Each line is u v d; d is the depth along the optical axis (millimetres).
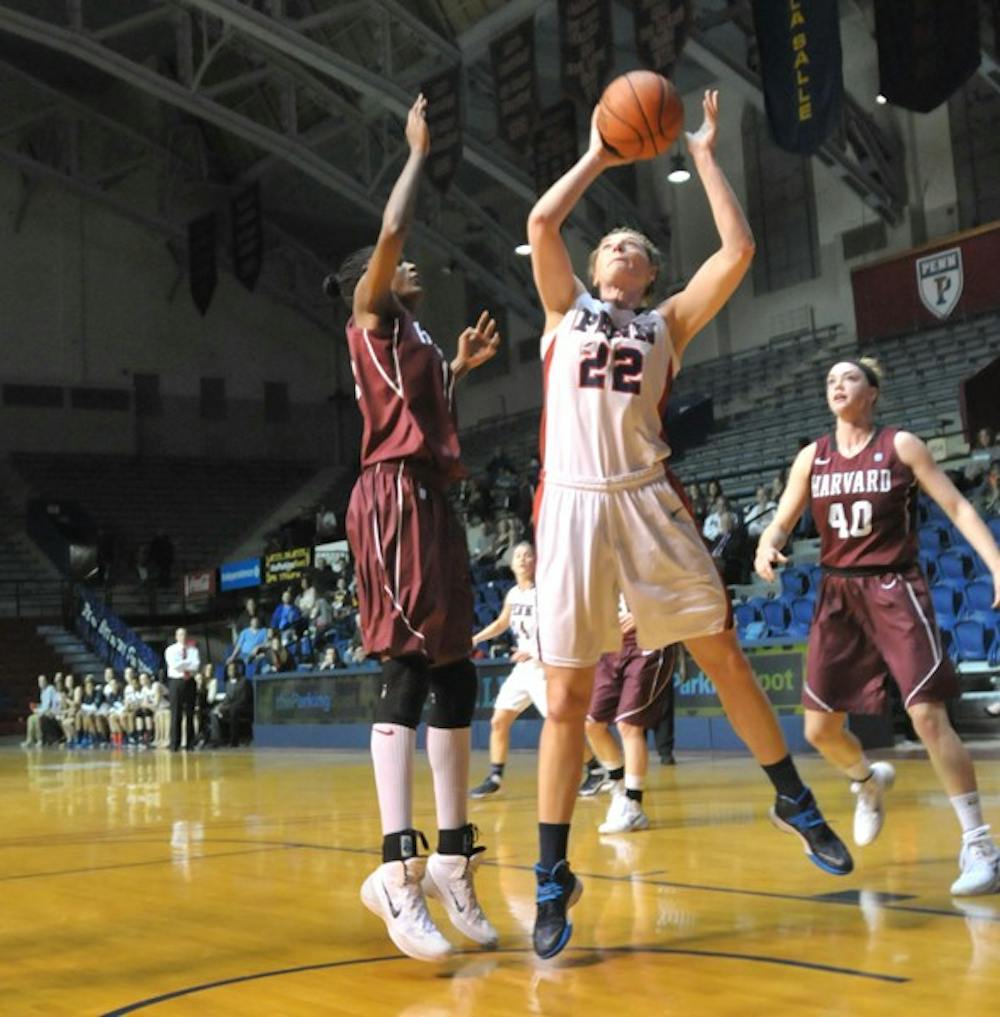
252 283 28359
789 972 2654
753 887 3814
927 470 3822
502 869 4438
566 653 3008
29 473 29297
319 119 26281
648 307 3285
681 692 12477
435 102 21203
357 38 22562
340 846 5344
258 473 31719
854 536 3908
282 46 20312
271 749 16484
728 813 6207
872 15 22000
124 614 26375
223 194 30141
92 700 20656
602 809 6777
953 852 4449
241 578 23562
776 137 15914
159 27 25406
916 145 22297
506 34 19719
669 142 3113
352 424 33125
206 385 31875
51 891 4180
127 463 30484
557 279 3141
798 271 24000
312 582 21203
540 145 20453
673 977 2652
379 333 3158
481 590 17141
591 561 3037
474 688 3180
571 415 3096
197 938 3258
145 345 31297
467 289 30375
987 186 21422
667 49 16266
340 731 15797
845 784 7633
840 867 3312
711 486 16188
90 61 21750
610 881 4023
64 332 30516
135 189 30688
